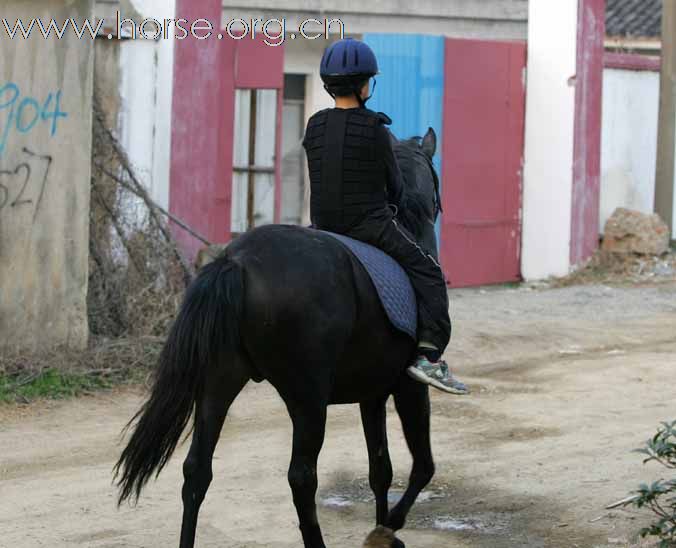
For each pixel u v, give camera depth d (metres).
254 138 20.36
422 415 8.43
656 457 8.53
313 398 7.38
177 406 7.09
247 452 11.44
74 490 10.13
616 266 22.95
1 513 9.49
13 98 13.69
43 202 13.94
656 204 24.00
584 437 11.87
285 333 7.29
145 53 17.69
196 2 18.28
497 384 14.51
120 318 15.24
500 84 22.34
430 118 21.45
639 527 8.96
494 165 22.38
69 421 12.45
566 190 22.48
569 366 15.55
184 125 18.27
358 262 7.76
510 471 10.67
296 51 24.92
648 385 14.35
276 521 9.36
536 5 22.55
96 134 15.96
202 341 7.08
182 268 16.08
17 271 13.81
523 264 22.91
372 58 8.13
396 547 8.45
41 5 13.79
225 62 19.14
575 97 22.27
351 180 7.99
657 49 32.81
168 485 10.33
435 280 8.12
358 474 10.73
